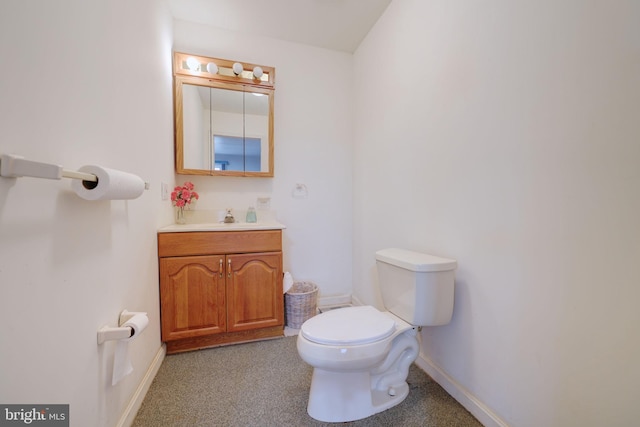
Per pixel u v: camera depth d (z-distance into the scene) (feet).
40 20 2.21
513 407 3.38
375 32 6.89
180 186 6.88
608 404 2.48
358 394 3.96
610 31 2.39
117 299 3.55
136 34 4.26
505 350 3.48
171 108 6.42
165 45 5.94
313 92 7.98
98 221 3.08
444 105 4.52
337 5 6.26
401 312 4.43
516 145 3.29
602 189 2.48
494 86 3.59
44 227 2.24
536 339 3.10
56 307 2.38
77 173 2.25
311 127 8.01
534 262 3.10
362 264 7.82
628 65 2.27
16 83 1.97
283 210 7.84
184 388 4.58
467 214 4.07
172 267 5.52
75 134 2.67
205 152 6.93
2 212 1.84
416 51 5.24
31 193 2.10
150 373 4.69
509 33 3.36
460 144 4.19
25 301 2.04
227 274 5.91
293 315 6.93
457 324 4.29
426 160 5.00
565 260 2.79
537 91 3.04
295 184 7.93
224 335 6.06
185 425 3.80
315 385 4.02
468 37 4.00
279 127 7.72
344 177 8.39
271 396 4.40
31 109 2.11
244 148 7.23
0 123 1.84
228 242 5.91
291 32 7.30
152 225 5.06
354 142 8.27
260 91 7.25
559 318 2.86
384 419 3.91
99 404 3.04
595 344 2.56
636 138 2.24
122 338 3.13
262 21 6.84
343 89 8.26
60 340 2.42
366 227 7.52
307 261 8.14
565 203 2.78
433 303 4.05
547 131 2.93
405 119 5.64
